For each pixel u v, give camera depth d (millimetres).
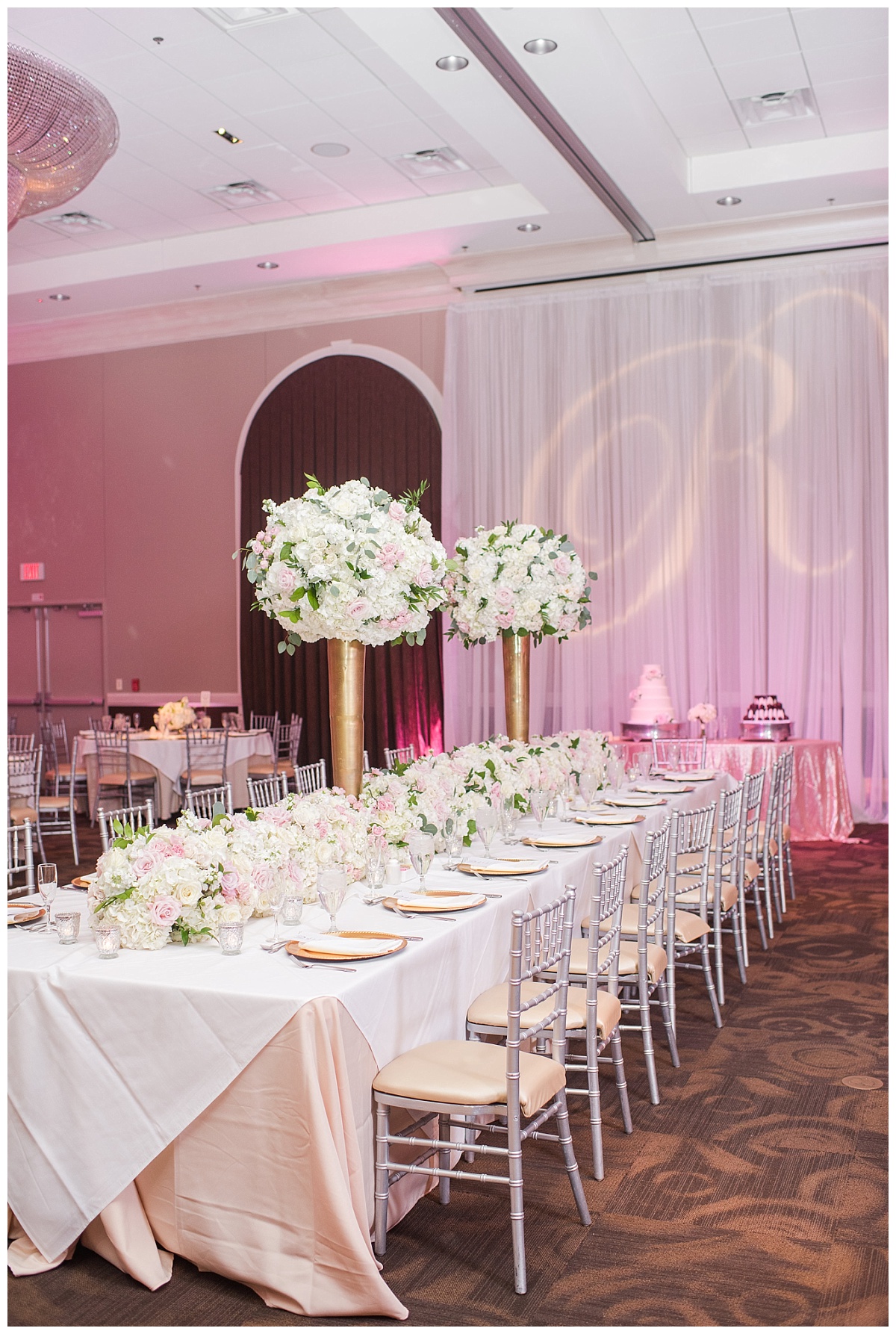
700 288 9820
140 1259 2734
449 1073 2783
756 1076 4102
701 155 8734
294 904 3236
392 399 11109
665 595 9883
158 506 12211
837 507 9391
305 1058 2541
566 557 5863
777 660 9555
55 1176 2795
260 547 4184
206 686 12016
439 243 9883
